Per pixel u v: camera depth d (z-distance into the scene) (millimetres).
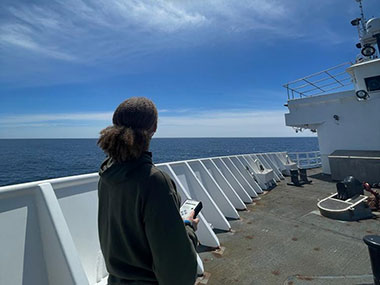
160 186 1072
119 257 1142
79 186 2566
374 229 4328
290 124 11391
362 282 2730
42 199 2021
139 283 1098
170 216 1038
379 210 5281
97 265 2395
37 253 1862
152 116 1254
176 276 1032
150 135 1271
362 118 9148
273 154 11805
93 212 2594
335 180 9102
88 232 2449
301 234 4219
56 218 1950
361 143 9156
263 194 7488
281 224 4754
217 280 2893
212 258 3447
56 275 1798
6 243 1722
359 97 8312
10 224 1791
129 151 1109
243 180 7207
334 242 3844
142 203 1053
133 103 1233
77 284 1683
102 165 1336
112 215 1168
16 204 1884
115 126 1213
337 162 9047
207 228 3859
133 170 1110
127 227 1104
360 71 8156
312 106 10695
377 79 7855
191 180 4863
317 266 3135
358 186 5449
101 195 1310
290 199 6719
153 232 1017
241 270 3104
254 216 5297
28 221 1906
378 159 7840
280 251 3600
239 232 4387
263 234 4270
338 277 2857
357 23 9617
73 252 1839
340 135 9820
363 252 3469
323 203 5414
